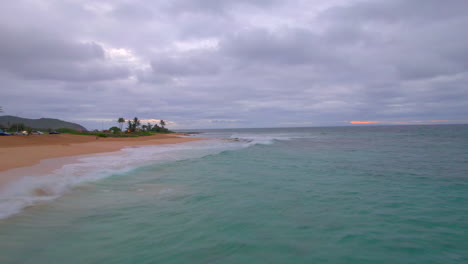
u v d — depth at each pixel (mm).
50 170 11930
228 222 6117
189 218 6375
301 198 8109
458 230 5621
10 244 4895
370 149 25609
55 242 5039
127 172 12461
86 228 5730
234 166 14562
